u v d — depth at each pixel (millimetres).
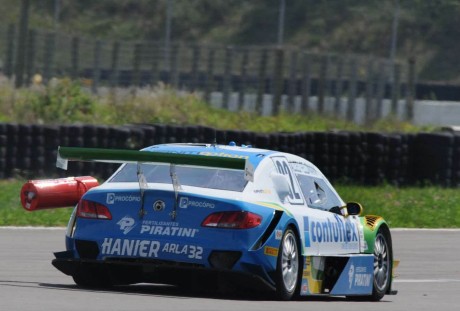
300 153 86750
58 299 28062
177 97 121688
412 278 45906
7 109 104375
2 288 30672
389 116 133125
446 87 178500
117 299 28812
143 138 80875
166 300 29328
